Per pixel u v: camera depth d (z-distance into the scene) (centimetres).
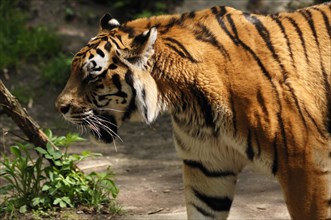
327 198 840
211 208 923
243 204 1134
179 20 874
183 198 1169
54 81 1814
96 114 857
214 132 849
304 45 856
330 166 841
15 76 1850
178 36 853
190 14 880
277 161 832
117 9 2130
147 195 1187
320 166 834
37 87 1805
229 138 841
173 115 870
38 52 1931
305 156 825
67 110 855
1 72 1855
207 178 906
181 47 844
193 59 838
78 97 852
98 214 1063
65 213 1048
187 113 852
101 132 880
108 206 1090
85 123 860
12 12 2061
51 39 1962
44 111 1698
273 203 1135
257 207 1119
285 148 823
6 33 1988
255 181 1248
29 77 1850
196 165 902
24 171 1070
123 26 870
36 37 1966
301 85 834
